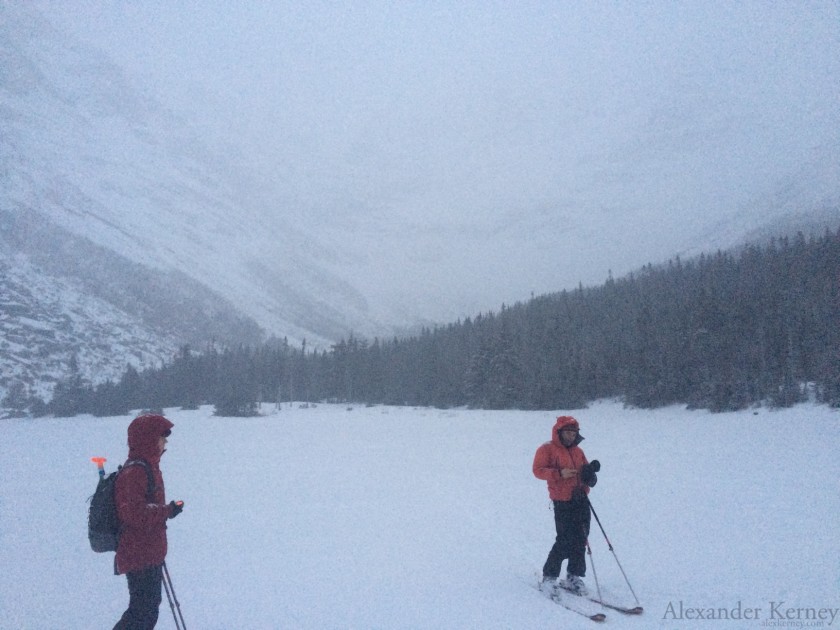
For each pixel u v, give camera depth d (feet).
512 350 176.86
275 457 60.08
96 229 432.25
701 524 26.27
